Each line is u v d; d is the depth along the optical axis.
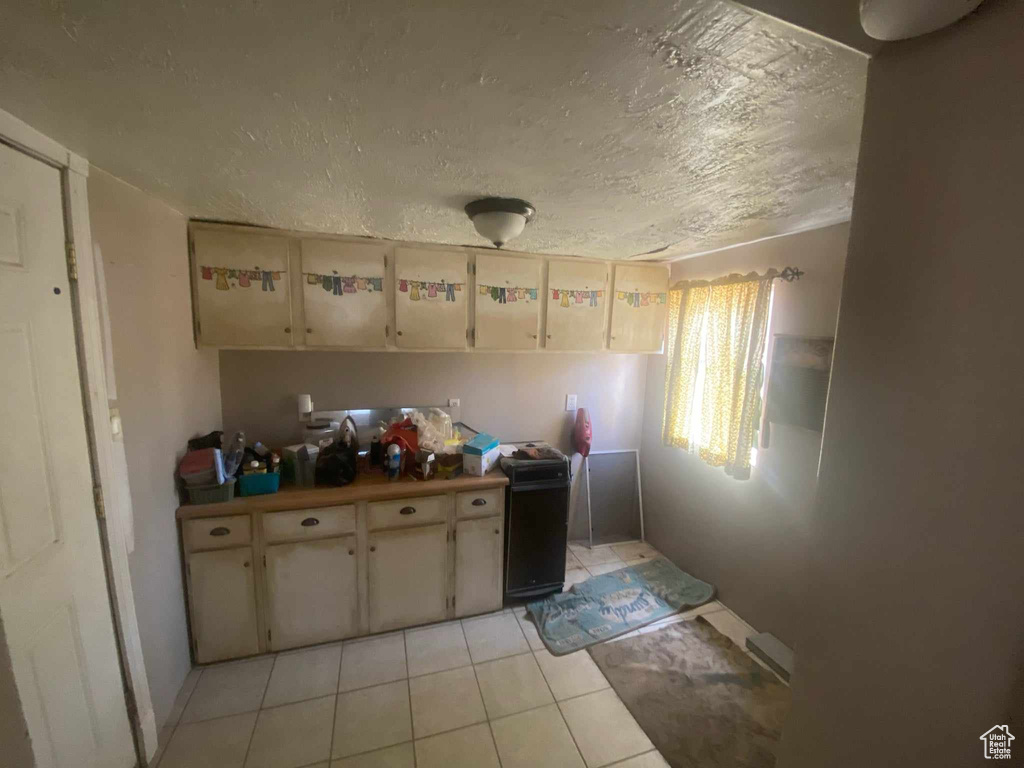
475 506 2.37
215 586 2.00
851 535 0.68
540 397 3.12
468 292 2.48
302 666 2.06
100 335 1.36
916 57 0.58
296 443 2.57
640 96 0.86
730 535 2.55
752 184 1.36
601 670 2.07
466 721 1.79
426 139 1.07
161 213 1.74
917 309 0.59
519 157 1.17
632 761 1.64
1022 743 0.52
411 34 0.68
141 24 0.66
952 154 0.55
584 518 3.34
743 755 1.67
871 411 0.65
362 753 1.65
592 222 1.85
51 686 1.16
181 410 1.95
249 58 0.75
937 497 0.58
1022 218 0.49
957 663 0.57
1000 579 0.53
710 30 0.66
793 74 0.77
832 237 1.90
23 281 1.08
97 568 1.36
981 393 0.54
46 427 1.16
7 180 1.03
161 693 1.73
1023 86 0.48
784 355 2.14
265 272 2.13
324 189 1.49
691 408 2.70
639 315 2.84
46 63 0.77
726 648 2.23
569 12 0.62
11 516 1.05
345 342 2.29
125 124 1.02
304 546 2.11
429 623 2.37
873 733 0.66
